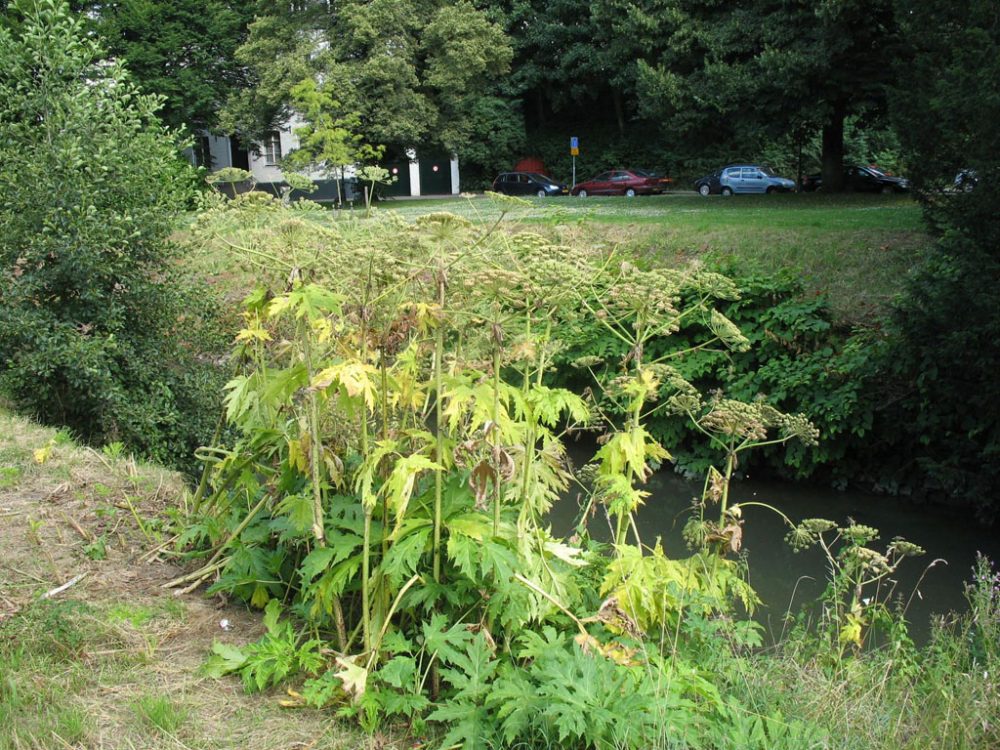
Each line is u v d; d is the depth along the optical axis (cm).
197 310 884
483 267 379
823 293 1171
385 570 321
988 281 914
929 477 1049
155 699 327
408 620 372
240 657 352
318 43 3297
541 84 4362
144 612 395
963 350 916
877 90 2378
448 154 4131
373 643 339
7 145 858
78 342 809
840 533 484
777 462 1123
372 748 313
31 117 882
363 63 3309
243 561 398
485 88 3788
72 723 307
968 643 456
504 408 359
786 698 373
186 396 872
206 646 374
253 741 311
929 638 624
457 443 355
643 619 375
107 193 873
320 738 316
